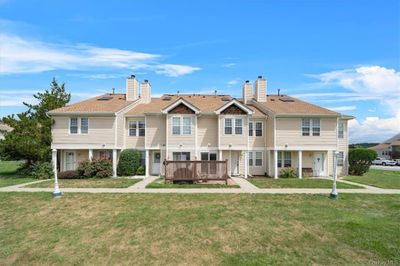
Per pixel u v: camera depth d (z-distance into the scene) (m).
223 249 8.02
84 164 21.80
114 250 8.05
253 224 9.88
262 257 7.50
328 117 23.11
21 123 23.14
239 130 23.03
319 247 8.05
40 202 13.02
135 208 11.95
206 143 23.70
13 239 8.89
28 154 22.55
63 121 23.19
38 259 7.64
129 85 26.61
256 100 27.00
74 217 10.86
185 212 11.31
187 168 18.55
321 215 10.95
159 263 7.29
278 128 22.94
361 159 25.19
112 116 23.05
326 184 18.31
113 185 17.58
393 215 11.00
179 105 23.14
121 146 23.95
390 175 25.77
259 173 24.48
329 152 24.55
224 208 11.93
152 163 24.53
